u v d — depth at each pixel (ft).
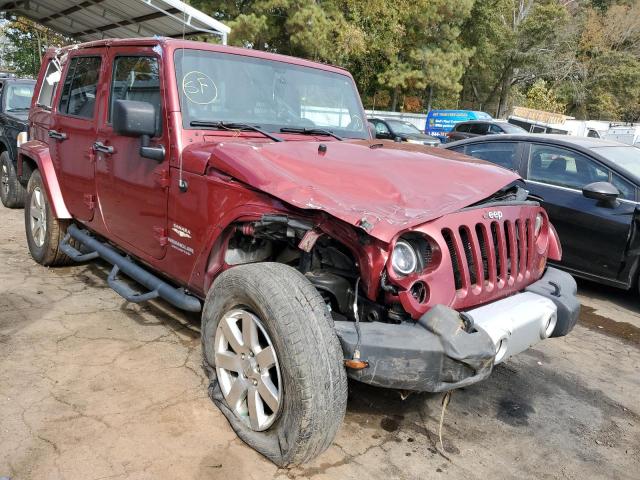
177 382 11.16
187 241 10.80
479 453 9.80
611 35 138.62
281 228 9.24
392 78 93.09
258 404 8.87
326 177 9.21
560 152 19.72
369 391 11.64
